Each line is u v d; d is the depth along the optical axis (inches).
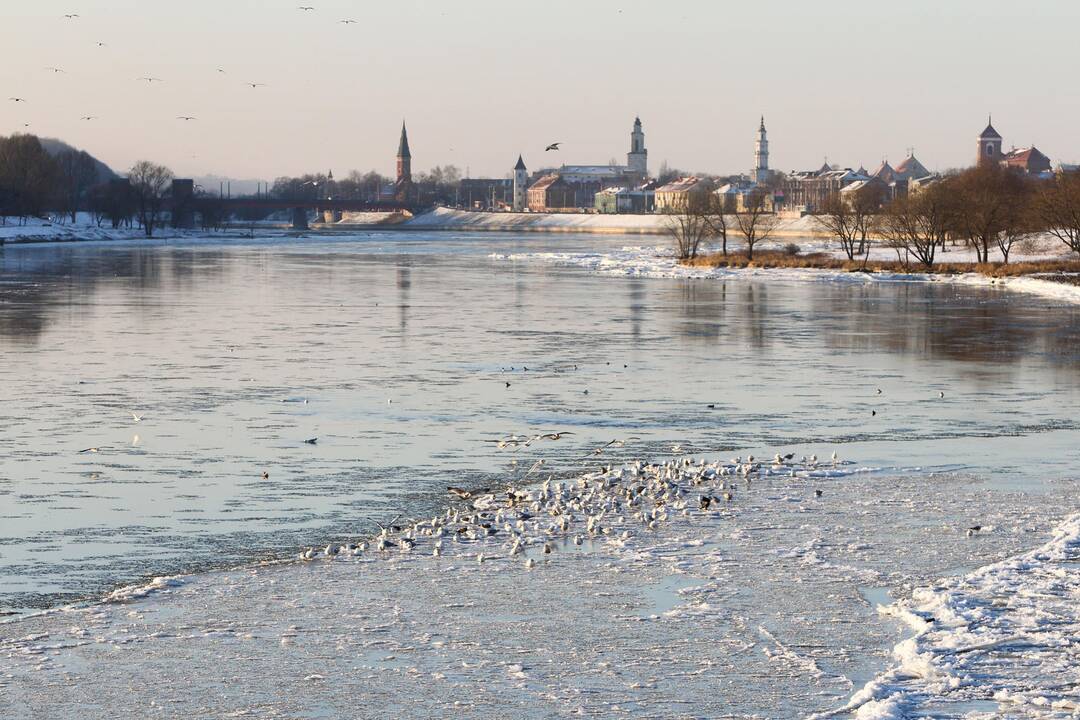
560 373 2369.6
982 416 1913.1
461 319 3427.7
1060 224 5797.2
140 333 3002.0
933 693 803.4
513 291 4507.9
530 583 1034.7
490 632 922.7
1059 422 1860.2
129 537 1204.5
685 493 1346.0
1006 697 793.6
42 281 4822.8
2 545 1174.3
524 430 1781.5
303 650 886.4
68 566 1106.7
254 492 1393.9
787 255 6535.4
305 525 1251.8
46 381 2213.3
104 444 1660.9
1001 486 1393.9
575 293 4429.1
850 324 3348.9
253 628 929.5
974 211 5944.9
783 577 1050.7
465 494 1309.1
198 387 2156.7
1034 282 4726.9
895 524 1221.7
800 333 3112.7
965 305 3978.8
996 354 2704.2
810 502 1310.3
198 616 956.0
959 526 1214.9
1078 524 1195.3
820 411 1953.7
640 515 1242.6
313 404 1990.7
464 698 807.7
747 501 1312.7
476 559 1106.7
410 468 1521.9
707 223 7071.9
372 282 4965.6
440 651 885.8
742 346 2829.7
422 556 1119.0
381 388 2160.4
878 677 836.6
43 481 1444.4
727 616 956.0
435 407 1969.7
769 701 803.4
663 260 6835.6
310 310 3668.8
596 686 826.8
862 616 956.6
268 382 2220.7
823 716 777.6
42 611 981.8
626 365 2490.2
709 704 799.1
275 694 812.0
